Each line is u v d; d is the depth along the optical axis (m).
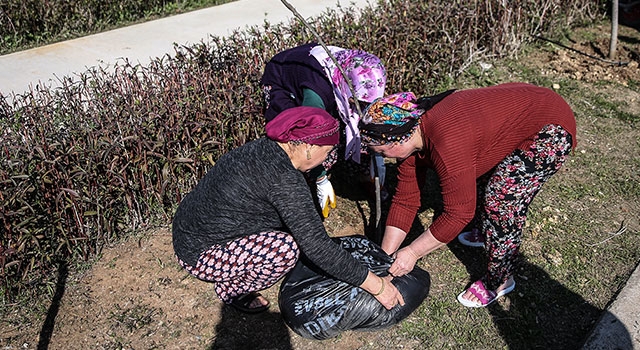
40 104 4.16
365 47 4.88
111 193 3.77
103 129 3.66
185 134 3.94
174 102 3.92
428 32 5.37
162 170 3.87
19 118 3.70
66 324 3.22
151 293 3.42
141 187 3.90
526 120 2.71
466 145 2.59
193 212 2.76
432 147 2.64
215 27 7.43
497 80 5.93
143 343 3.12
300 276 3.11
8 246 3.31
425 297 3.18
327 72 3.27
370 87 3.20
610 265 3.64
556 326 3.21
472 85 5.83
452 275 3.54
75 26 7.62
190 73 4.26
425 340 3.12
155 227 3.93
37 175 3.40
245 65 4.37
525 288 3.44
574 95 5.72
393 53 4.98
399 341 3.11
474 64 6.08
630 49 6.71
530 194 2.89
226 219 2.70
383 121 2.64
